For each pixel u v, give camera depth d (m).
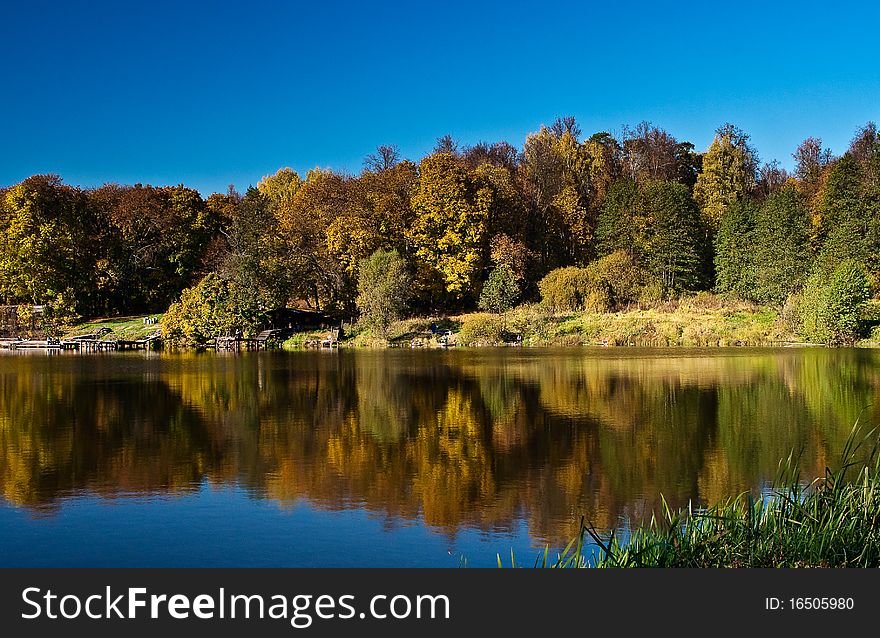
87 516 12.23
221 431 19.45
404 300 58.50
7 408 23.48
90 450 17.16
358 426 20.16
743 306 60.25
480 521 11.88
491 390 27.42
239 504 12.87
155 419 21.36
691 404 23.38
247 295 56.72
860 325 50.38
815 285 51.66
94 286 64.19
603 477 14.51
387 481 14.35
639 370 34.09
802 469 14.77
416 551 10.55
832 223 64.69
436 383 29.80
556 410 22.56
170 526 11.71
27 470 15.27
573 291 60.03
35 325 59.94
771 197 64.81
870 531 9.05
